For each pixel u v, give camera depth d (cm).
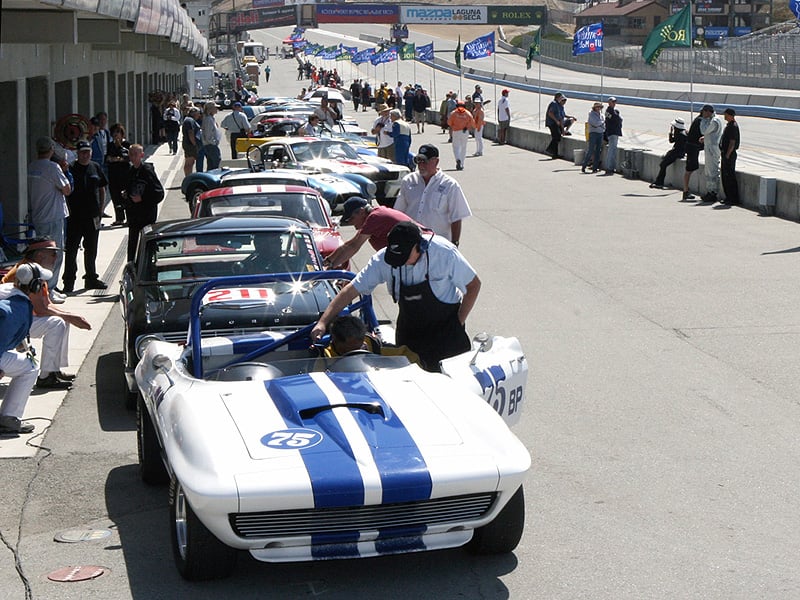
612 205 2452
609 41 14625
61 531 695
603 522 701
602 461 827
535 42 4756
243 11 18462
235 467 562
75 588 604
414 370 701
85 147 1509
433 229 1184
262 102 5653
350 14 16875
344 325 728
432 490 563
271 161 2453
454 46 17088
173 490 621
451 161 3659
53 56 2252
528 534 681
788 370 1091
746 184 2361
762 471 801
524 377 762
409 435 601
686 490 762
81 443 882
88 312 1391
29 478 799
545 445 868
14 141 1927
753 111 5112
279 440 589
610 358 1148
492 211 2370
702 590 595
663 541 668
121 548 664
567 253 1823
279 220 1113
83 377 1088
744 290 1500
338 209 2052
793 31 10950
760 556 644
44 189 1455
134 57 4069
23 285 894
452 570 623
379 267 765
